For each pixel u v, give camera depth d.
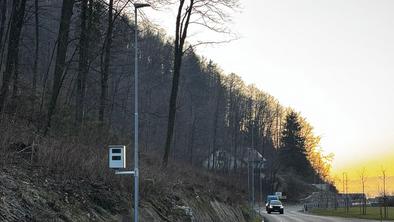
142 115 47.75
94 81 29.06
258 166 118.88
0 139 11.94
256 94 135.38
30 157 12.87
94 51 26.39
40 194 11.26
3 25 22.66
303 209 95.69
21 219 9.66
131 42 30.86
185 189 25.75
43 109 20.59
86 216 12.22
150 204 17.62
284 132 137.38
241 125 120.75
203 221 24.72
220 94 110.19
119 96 45.34
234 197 43.62
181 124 81.94
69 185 13.01
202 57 106.69
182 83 80.69
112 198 14.68
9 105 17.45
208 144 98.12
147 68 54.97
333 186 133.62
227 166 106.25
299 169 135.62
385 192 68.06
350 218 57.91
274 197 80.81
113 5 27.22
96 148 17.84
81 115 22.70
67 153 14.06
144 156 28.11
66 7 20.27
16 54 20.84
